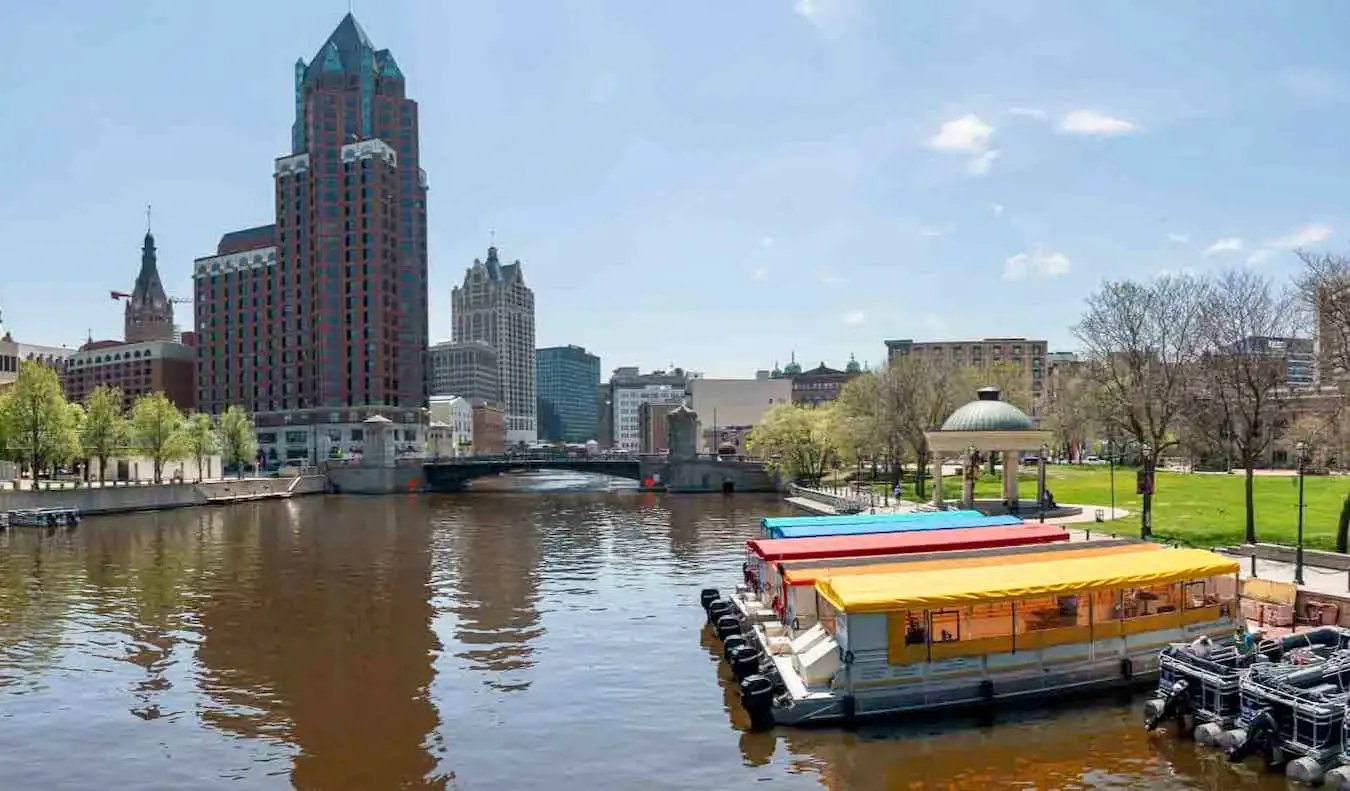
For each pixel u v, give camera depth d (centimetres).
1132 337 6688
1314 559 4506
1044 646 3114
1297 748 2473
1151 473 5925
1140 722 2906
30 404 10500
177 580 6106
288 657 4062
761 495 13688
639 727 3086
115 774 2780
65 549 7775
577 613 4909
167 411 12762
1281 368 5912
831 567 3488
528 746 2939
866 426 10862
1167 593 3325
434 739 3020
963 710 2989
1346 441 5238
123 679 3753
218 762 2853
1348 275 5534
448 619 4800
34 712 3350
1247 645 2945
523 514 11075
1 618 4912
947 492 10062
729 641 3672
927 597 2973
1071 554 3628
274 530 9350
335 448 19900
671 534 8544
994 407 7350
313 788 2648
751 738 2906
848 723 2939
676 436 14988
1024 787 2491
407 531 9169
